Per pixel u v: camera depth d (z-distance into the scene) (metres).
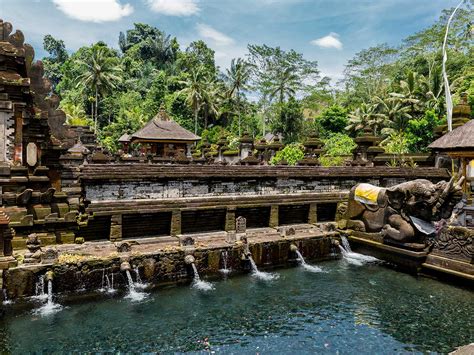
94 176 11.88
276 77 58.69
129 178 12.45
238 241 12.33
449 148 14.80
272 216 15.18
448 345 7.89
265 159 26.28
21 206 10.95
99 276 10.01
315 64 60.25
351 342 8.02
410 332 8.44
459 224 13.78
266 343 7.95
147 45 79.25
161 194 13.20
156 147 39.19
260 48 58.53
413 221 12.30
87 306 9.42
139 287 10.45
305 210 16.42
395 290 10.88
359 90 58.09
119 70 57.75
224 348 7.74
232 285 11.16
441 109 36.00
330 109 49.28
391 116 42.50
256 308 9.63
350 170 17.56
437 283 11.40
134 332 8.29
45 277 9.38
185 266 11.22
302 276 12.05
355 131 47.28
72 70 67.88
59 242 11.47
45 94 12.09
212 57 77.88
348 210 14.82
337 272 12.45
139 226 12.98
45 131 11.49
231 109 63.59
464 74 36.03
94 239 12.31
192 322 8.82
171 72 75.12
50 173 11.72
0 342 7.74
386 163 22.69
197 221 14.09
